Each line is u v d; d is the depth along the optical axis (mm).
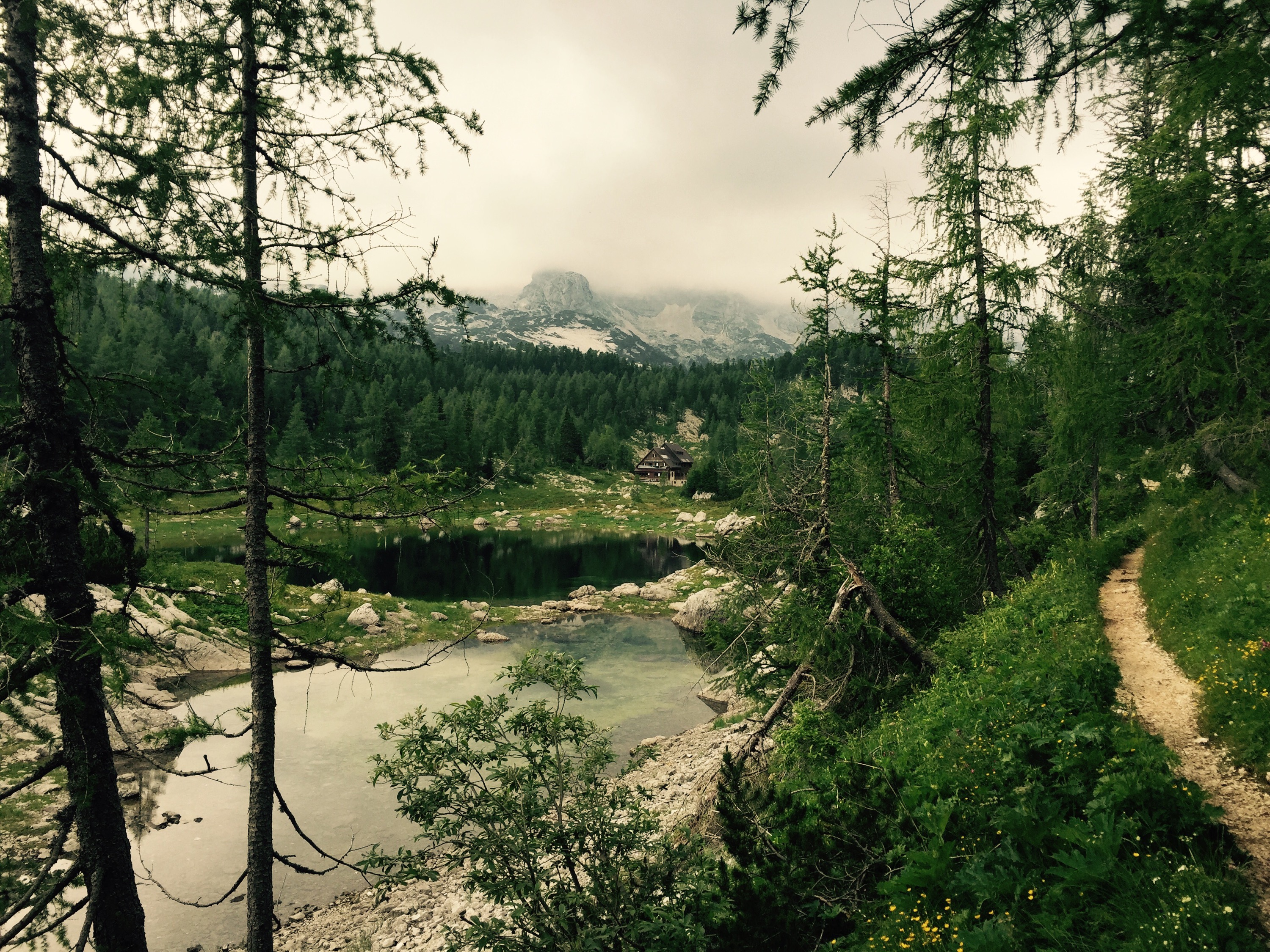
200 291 7320
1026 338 17906
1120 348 18250
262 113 8336
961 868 6000
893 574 15938
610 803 7605
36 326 6125
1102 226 17656
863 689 14367
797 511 17391
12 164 6086
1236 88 4441
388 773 7492
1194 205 12203
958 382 18328
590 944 6219
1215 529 15602
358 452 76812
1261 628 9562
